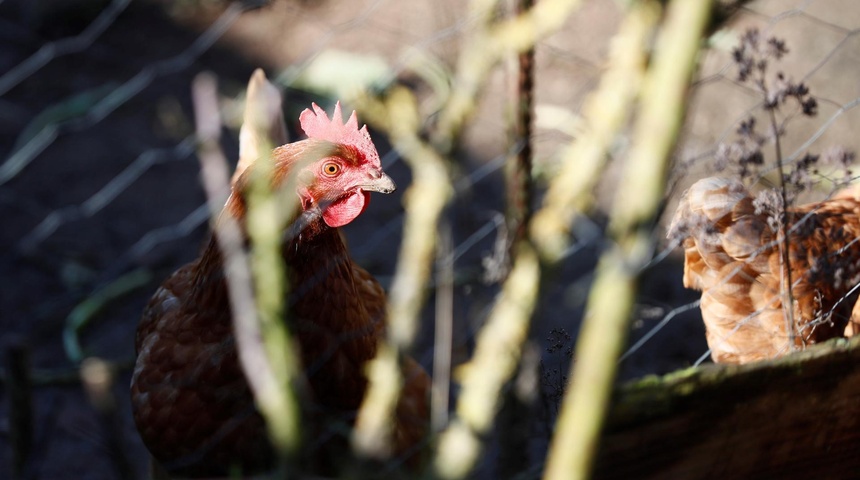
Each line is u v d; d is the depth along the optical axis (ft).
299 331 5.18
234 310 4.91
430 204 5.04
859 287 5.27
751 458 4.80
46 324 6.61
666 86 3.29
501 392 4.76
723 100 7.05
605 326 3.56
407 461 5.23
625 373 5.98
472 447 4.72
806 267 5.26
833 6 8.36
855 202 5.47
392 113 5.56
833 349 4.78
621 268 3.50
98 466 5.89
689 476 4.74
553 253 4.83
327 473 5.23
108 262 6.89
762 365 4.72
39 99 8.19
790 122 6.98
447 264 5.14
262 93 5.74
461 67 5.24
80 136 7.88
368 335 5.33
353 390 5.28
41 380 6.18
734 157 5.13
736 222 5.28
